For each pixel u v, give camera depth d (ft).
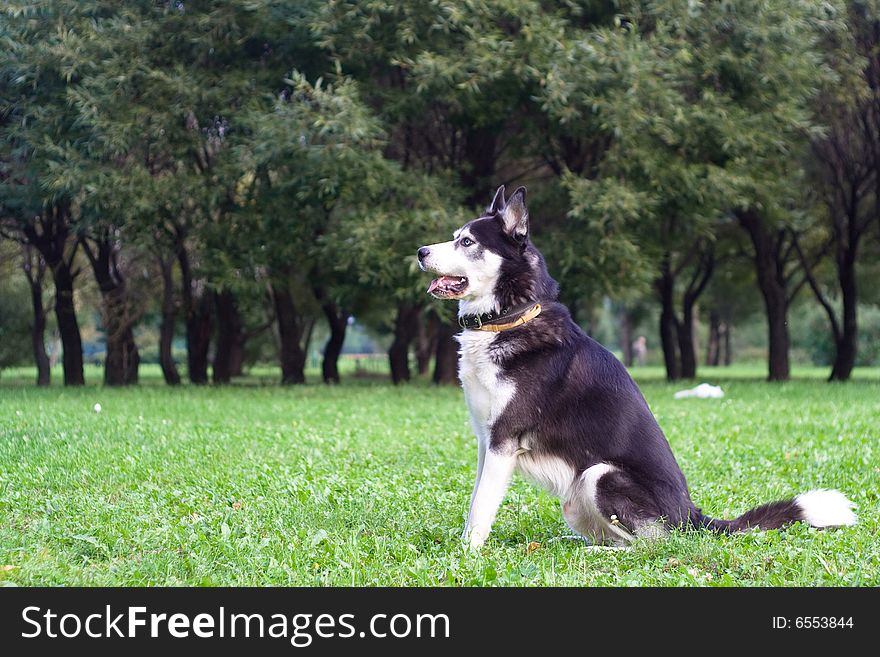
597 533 17.58
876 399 54.29
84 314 127.75
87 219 61.82
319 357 205.87
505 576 15.03
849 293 82.84
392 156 69.36
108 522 18.85
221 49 61.11
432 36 57.77
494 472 17.24
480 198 67.87
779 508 17.35
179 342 197.06
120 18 58.95
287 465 27.43
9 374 133.08
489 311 17.56
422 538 18.37
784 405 49.19
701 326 215.10
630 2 60.29
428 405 49.24
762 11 58.85
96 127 56.29
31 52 57.52
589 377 17.40
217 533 18.08
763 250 81.76
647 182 60.80
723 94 62.80
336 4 56.03
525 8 55.72
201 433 34.76
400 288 57.72
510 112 63.52
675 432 36.63
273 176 65.72
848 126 77.25
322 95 54.03
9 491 22.53
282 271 69.31
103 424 36.70
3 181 64.44
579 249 60.49
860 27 71.10
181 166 65.16
